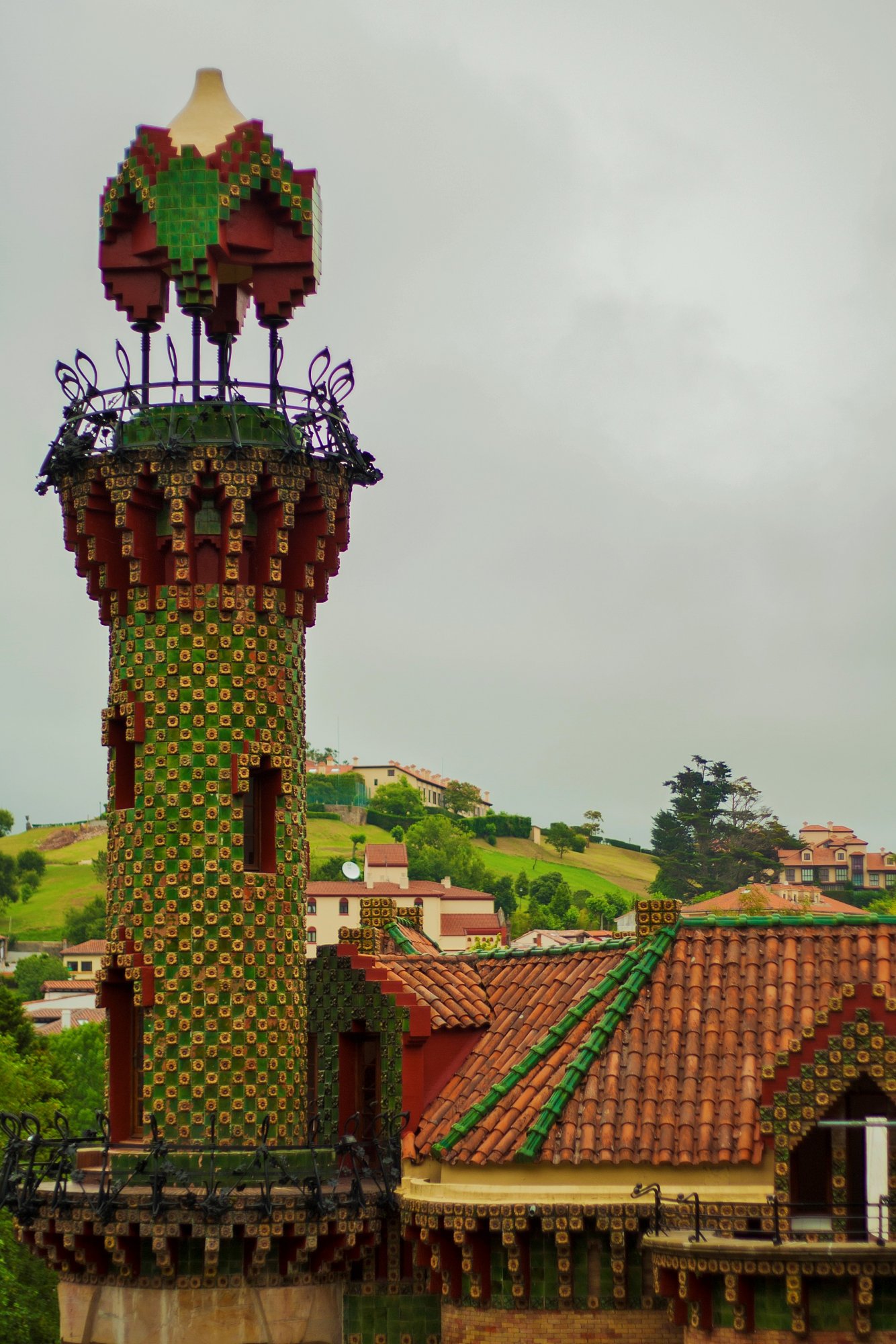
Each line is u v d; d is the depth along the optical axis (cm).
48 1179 4650
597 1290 3969
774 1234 3634
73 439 4747
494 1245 4056
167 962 4578
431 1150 4228
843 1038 3838
